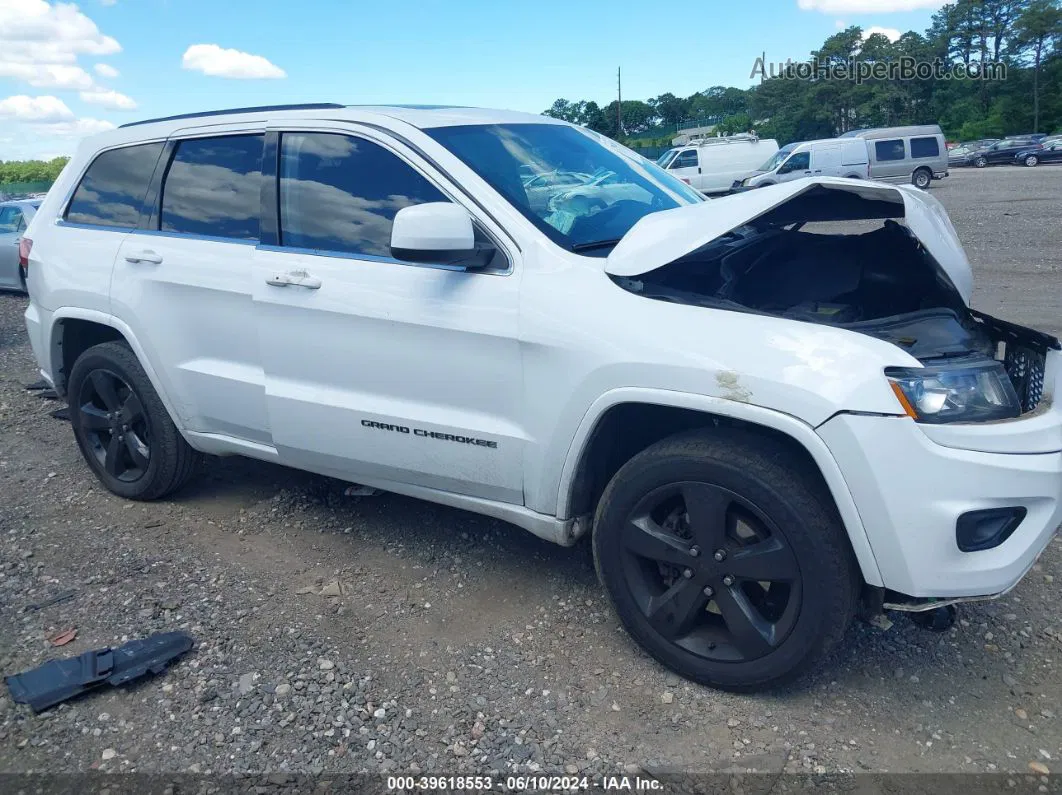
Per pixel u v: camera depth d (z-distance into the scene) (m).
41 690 2.91
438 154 3.29
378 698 2.92
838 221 3.51
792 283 3.25
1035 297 9.07
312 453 3.69
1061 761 2.56
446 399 3.23
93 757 2.67
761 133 86.75
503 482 3.20
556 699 2.90
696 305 2.79
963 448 2.46
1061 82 74.88
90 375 4.45
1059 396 2.66
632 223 3.47
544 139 3.79
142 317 4.06
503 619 3.38
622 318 2.83
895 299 3.22
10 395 6.86
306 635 3.28
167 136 4.15
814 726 2.74
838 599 2.61
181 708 2.88
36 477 4.96
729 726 2.75
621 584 2.99
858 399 2.47
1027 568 2.61
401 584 3.66
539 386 2.99
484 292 3.08
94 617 3.44
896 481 2.46
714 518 2.74
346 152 3.52
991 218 16.89
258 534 4.15
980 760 2.57
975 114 79.56
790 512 2.59
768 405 2.56
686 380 2.68
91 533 4.19
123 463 4.56
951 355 2.64
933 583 2.52
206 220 3.92
